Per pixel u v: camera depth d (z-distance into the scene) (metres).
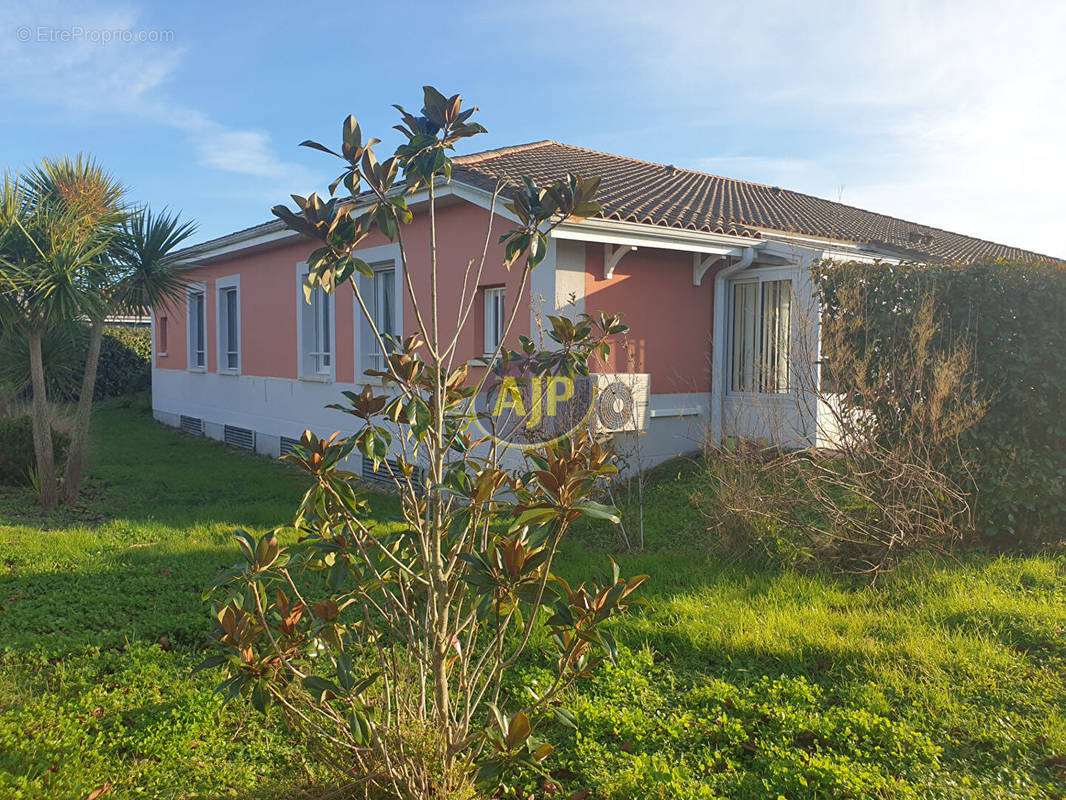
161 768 3.63
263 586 3.25
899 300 7.45
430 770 3.20
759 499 6.78
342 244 3.25
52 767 3.55
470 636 3.43
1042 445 6.82
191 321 18.72
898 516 6.45
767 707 4.09
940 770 3.55
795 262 10.24
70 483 10.10
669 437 10.64
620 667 4.60
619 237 9.05
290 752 3.82
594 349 4.09
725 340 11.25
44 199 9.45
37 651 4.84
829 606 5.61
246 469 13.37
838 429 7.28
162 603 5.86
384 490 11.20
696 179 16.02
